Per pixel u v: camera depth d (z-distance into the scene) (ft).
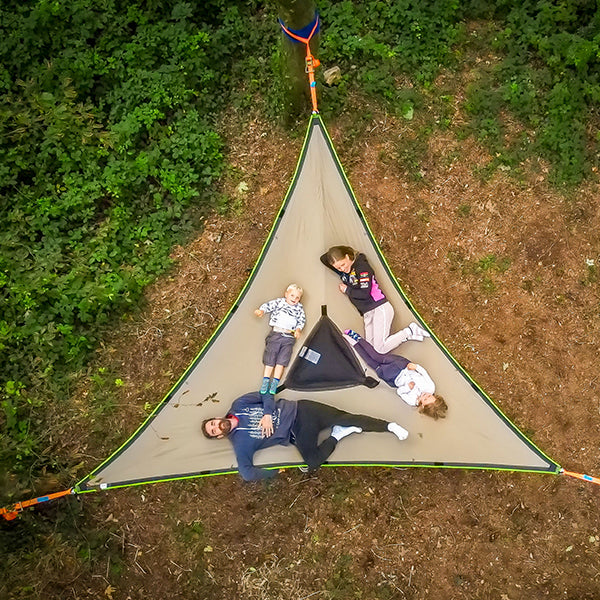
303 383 18.24
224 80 21.65
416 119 21.35
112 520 19.36
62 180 20.57
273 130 21.48
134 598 18.92
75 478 19.34
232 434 17.65
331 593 18.94
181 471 17.75
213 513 19.52
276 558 19.29
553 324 20.21
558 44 20.93
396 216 21.02
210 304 20.70
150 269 20.52
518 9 21.54
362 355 18.07
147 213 20.94
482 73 21.48
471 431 17.44
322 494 19.58
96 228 20.57
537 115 21.06
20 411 19.56
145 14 21.25
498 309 20.39
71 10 20.92
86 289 19.65
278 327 18.15
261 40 21.65
